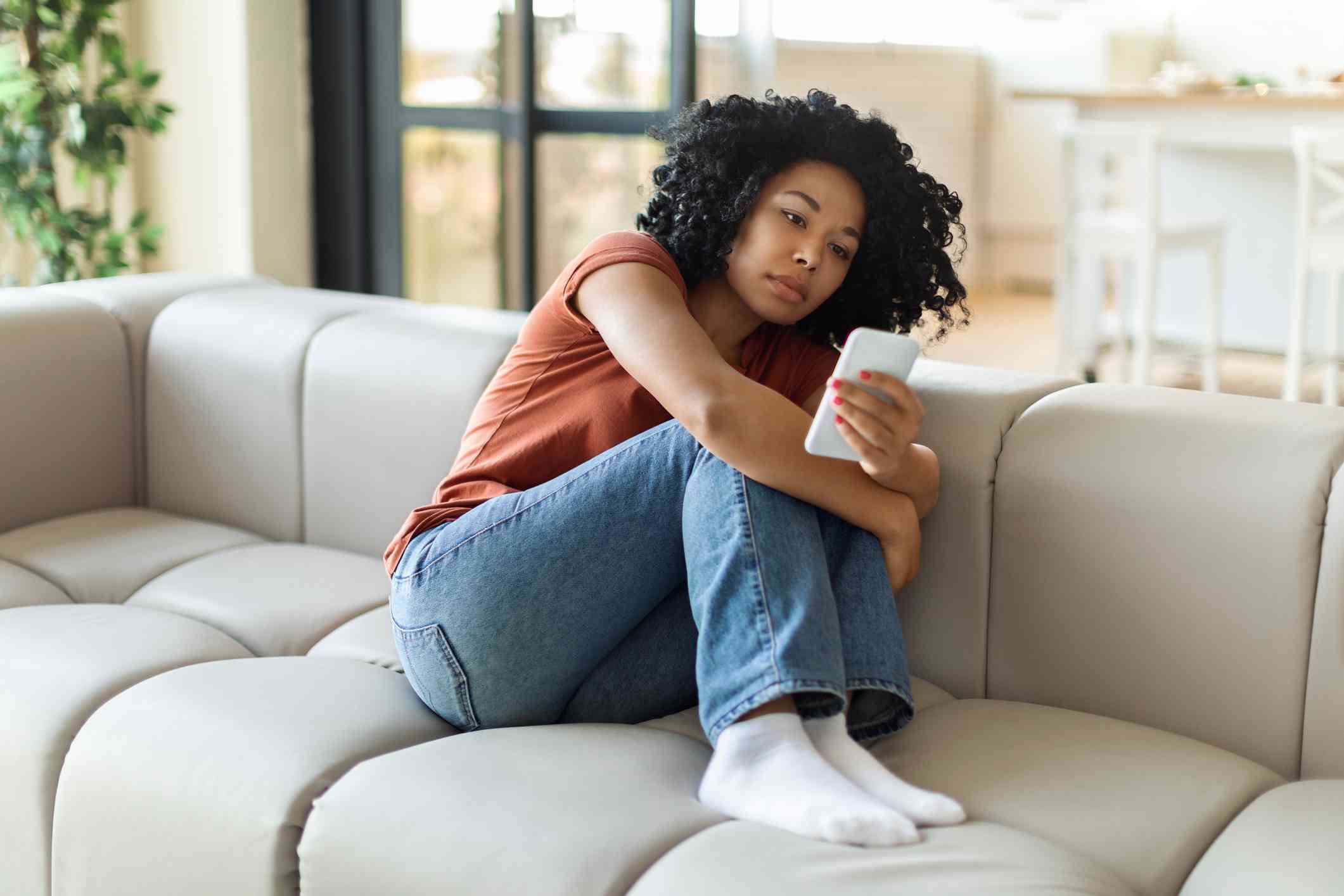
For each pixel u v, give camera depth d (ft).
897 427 4.04
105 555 6.09
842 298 4.99
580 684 4.49
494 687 4.35
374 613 5.50
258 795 4.05
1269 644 4.19
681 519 4.24
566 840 3.54
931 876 3.33
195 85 11.68
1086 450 4.55
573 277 4.68
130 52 11.75
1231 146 13.79
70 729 4.57
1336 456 4.18
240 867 4.02
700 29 13.66
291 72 11.93
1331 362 13.62
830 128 4.63
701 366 4.21
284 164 11.96
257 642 5.31
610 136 12.05
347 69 12.12
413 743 4.39
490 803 3.74
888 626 4.11
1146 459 4.44
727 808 3.74
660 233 4.84
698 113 4.79
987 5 21.33
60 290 7.00
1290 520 4.15
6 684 4.78
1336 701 4.07
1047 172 21.35
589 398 4.73
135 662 4.88
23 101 8.77
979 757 4.08
